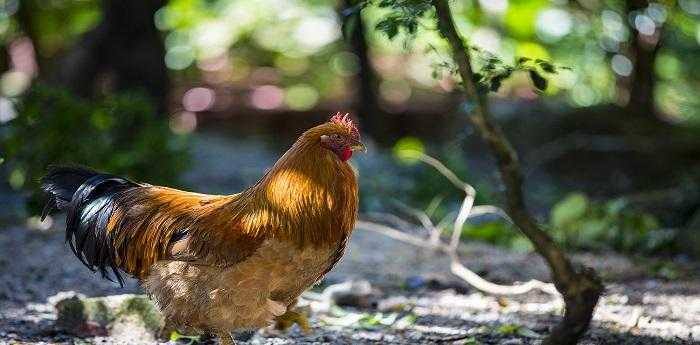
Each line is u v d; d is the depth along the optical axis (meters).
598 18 19.05
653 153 17.77
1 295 9.34
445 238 12.63
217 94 24.00
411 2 6.27
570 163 18.33
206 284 6.46
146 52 17.23
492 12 19.72
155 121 13.27
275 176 6.53
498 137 5.94
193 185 14.74
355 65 22.86
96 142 12.47
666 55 19.72
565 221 12.49
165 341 7.75
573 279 5.91
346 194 6.61
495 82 6.21
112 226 7.04
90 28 17.78
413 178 15.43
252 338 7.86
